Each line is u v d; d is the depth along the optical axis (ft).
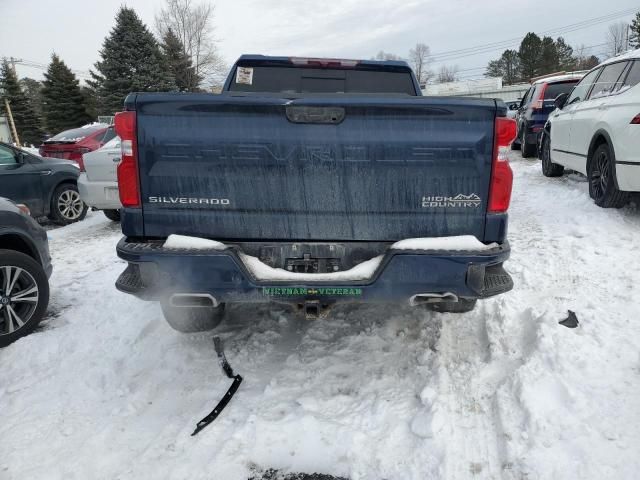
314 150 9.04
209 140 9.04
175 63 175.63
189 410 9.93
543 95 41.88
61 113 178.40
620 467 7.77
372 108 8.86
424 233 9.39
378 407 9.55
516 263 16.46
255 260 9.50
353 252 9.57
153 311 14.65
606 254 16.33
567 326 11.84
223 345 12.29
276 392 10.25
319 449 8.60
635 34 198.08
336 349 11.82
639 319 11.98
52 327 14.12
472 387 10.11
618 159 18.88
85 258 21.15
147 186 9.32
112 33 156.66
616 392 9.42
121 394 10.68
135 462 8.57
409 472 8.03
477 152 8.97
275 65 14.02
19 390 11.02
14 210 13.98
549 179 30.73
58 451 8.98
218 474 8.21
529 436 8.51
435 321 12.93
